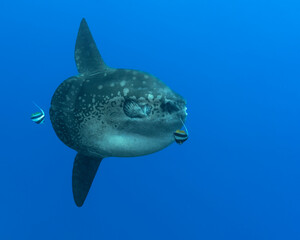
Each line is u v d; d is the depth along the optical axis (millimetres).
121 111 3709
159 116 3674
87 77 3959
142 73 3781
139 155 3957
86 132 3885
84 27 4152
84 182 4875
